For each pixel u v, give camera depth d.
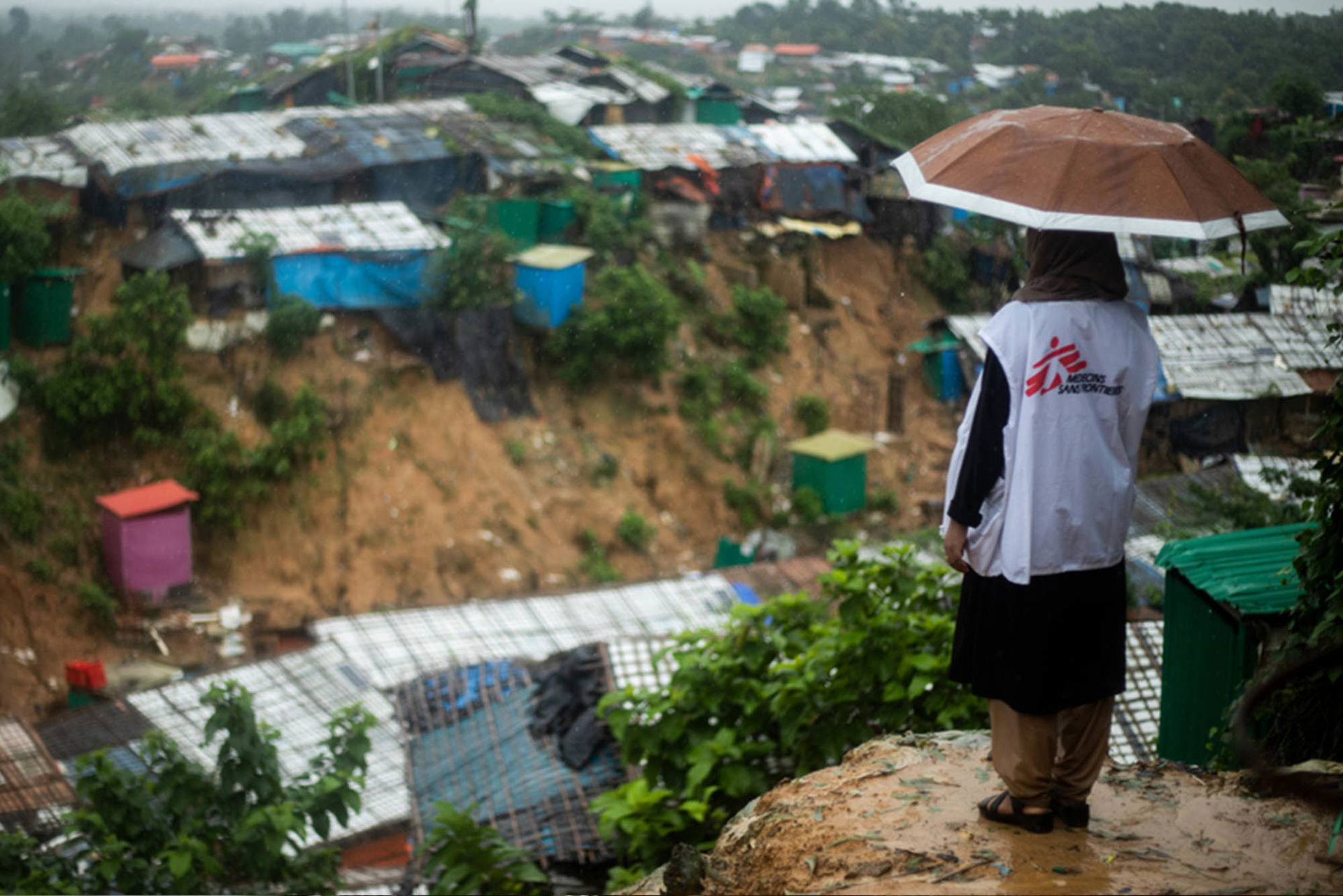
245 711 7.50
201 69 66.88
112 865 6.85
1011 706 2.78
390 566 27.45
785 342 37.34
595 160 38.00
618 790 5.75
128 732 16.34
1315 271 5.00
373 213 30.69
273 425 27.06
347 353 29.27
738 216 40.31
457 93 42.81
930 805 3.12
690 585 22.64
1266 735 4.80
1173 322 22.56
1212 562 5.97
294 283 28.27
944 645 5.55
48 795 14.45
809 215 41.34
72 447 25.47
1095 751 2.90
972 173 2.69
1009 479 2.69
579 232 34.81
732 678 6.07
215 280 27.19
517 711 14.74
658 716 6.31
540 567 28.72
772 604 6.32
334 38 75.56
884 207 42.38
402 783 14.44
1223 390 20.88
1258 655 5.49
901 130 46.72
